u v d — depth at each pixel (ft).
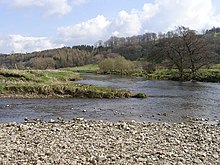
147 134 76.28
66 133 75.15
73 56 621.72
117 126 84.79
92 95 164.14
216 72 301.02
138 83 252.62
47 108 127.65
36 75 214.28
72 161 52.54
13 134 73.10
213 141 70.28
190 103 143.64
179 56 318.24
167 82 268.82
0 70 192.95
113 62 418.72
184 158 56.80
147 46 595.47
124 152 59.52
